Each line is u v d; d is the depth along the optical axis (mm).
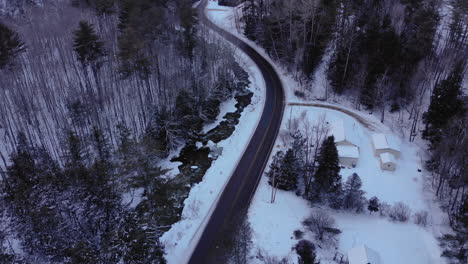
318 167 52125
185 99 64500
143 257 36875
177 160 61656
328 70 76750
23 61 67375
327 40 78375
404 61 69688
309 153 58469
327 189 50844
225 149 63750
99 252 36281
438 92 60219
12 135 55281
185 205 52406
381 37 70125
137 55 59875
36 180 43562
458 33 73875
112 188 45000
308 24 81000
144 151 49125
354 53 73000
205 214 51062
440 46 79125
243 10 99438
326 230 46719
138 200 52125
